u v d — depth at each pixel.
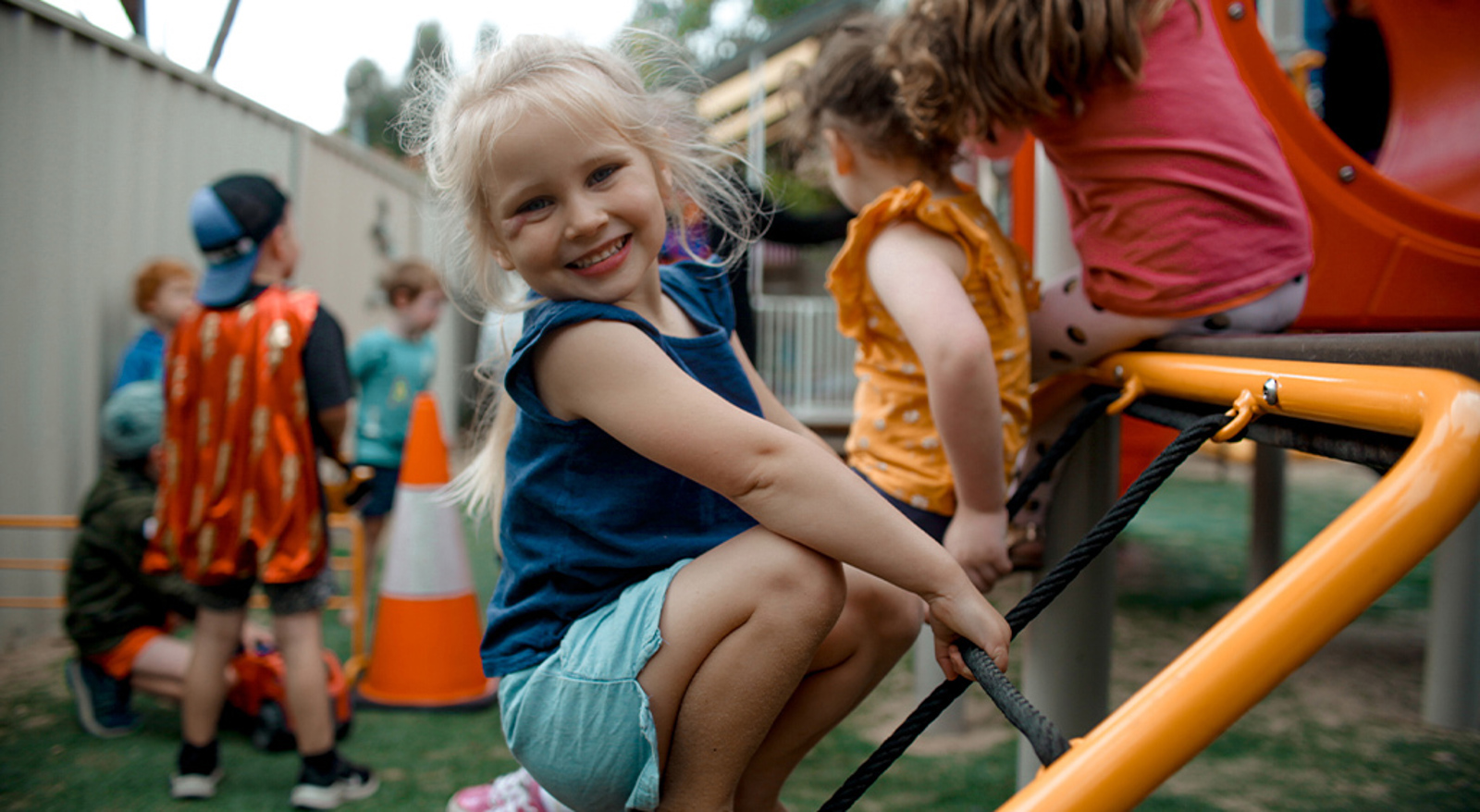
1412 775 2.20
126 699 2.54
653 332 0.95
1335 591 0.63
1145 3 1.37
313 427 2.17
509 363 0.95
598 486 0.98
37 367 3.26
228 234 2.17
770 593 0.88
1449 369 0.73
